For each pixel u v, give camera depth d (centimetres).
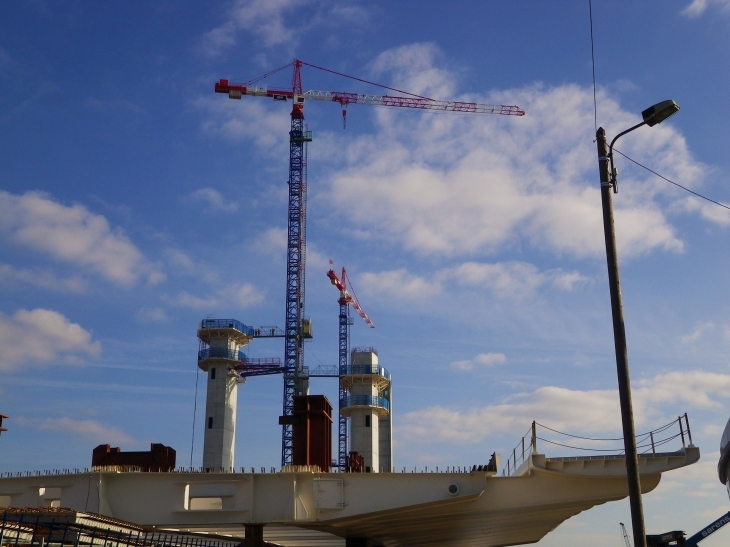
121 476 4744
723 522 8512
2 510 3375
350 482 4753
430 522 5403
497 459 4841
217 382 12875
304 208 17575
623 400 2183
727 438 5744
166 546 4653
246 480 4734
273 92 18250
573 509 5562
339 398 16000
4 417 4894
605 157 2433
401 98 19038
